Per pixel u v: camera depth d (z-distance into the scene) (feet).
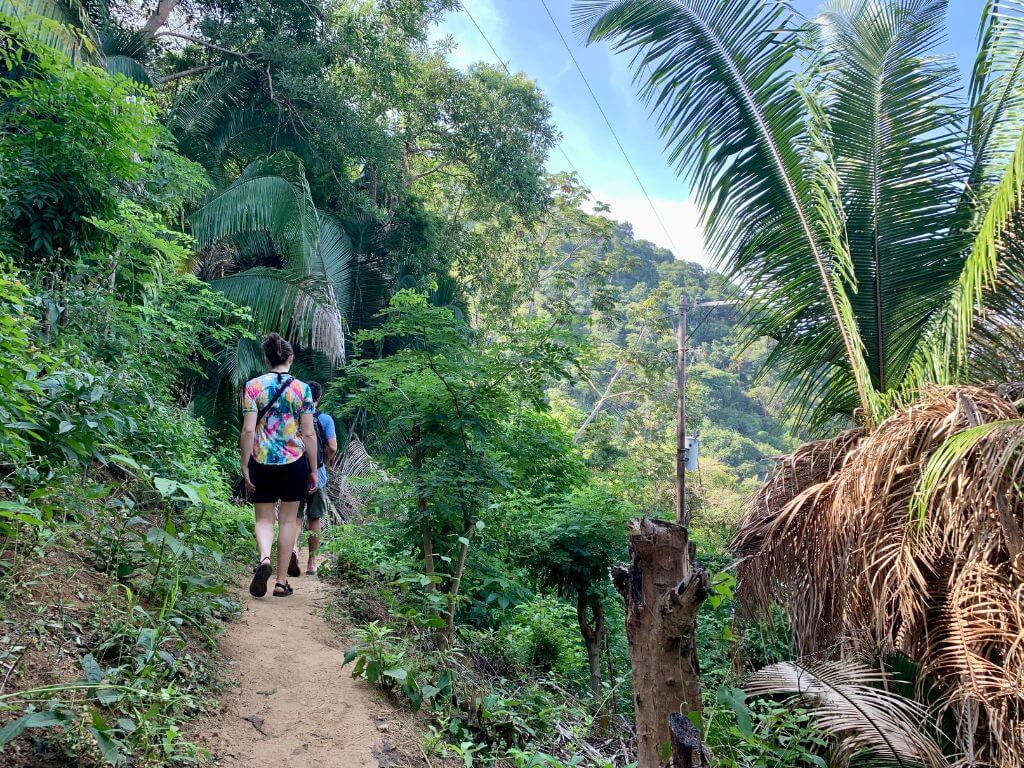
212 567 14.60
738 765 10.86
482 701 12.10
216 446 36.86
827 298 21.57
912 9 21.75
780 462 18.20
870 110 21.61
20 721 6.15
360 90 64.34
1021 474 12.31
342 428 47.60
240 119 52.29
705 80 22.43
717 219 23.04
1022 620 11.85
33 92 17.20
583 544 21.86
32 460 8.92
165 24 54.13
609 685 20.33
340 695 10.86
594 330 94.63
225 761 8.34
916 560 13.80
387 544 19.70
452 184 86.69
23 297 10.78
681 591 7.54
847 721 12.07
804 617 15.88
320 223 51.26
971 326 17.47
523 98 73.10
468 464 14.79
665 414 93.76
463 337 15.38
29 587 9.22
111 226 17.72
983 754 12.52
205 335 38.73
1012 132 18.90
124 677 8.55
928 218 20.94
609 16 22.63
